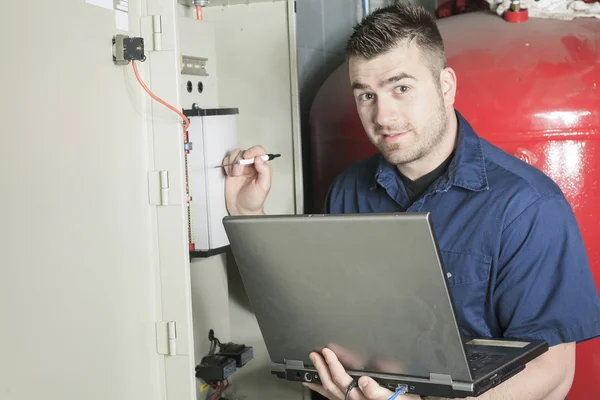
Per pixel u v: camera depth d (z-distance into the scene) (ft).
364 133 5.82
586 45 5.29
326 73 7.17
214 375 4.69
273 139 5.40
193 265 4.84
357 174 5.15
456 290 4.33
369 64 4.17
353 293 3.36
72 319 3.13
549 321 4.09
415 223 2.97
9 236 2.77
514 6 5.69
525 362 3.75
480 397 3.89
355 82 4.28
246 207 4.81
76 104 3.15
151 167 3.66
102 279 3.33
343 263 3.27
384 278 3.22
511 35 5.56
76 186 3.15
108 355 3.37
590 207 5.11
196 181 4.41
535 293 4.14
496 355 3.78
